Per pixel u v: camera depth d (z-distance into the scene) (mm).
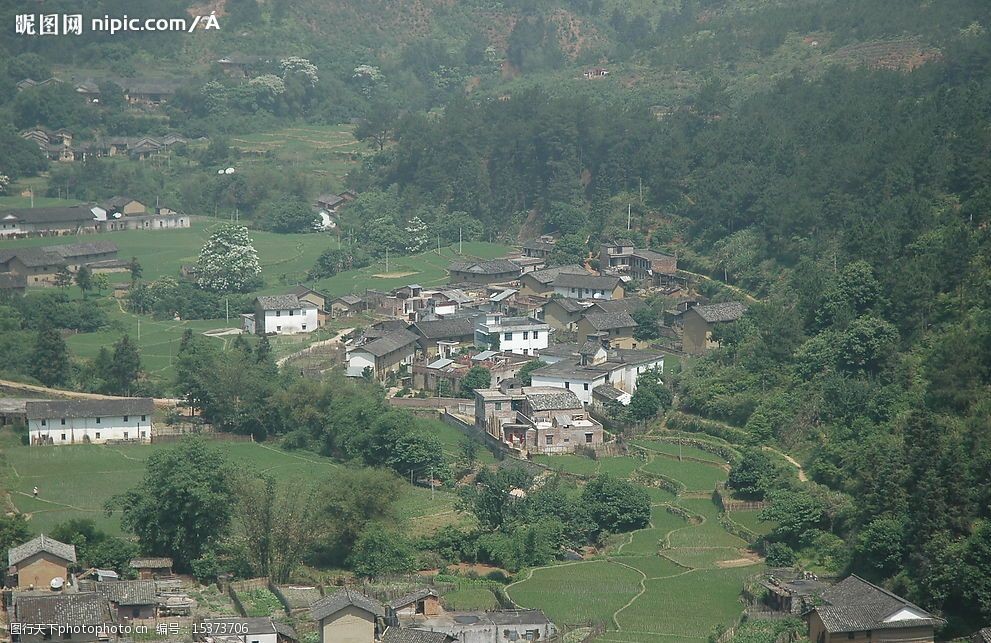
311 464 160125
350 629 105562
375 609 106750
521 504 137750
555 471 155250
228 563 126625
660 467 157000
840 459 140500
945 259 161750
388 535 128375
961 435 124875
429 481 157500
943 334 153500
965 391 134625
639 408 171500
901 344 156750
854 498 129750
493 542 130875
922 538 113625
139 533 126812
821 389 156000
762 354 170375
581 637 108125
